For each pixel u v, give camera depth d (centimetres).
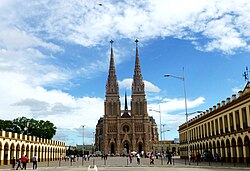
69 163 7294
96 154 17625
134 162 7669
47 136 11688
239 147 5244
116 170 4194
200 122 7744
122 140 18612
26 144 7288
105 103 19262
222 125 6047
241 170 3666
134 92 19338
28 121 11544
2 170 4394
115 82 19612
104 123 18962
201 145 7694
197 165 5128
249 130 4731
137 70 19800
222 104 6031
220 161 6075
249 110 4744
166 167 4934
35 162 4769
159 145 19375
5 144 6041
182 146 10400
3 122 11088
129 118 18988
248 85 4897
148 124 18875
